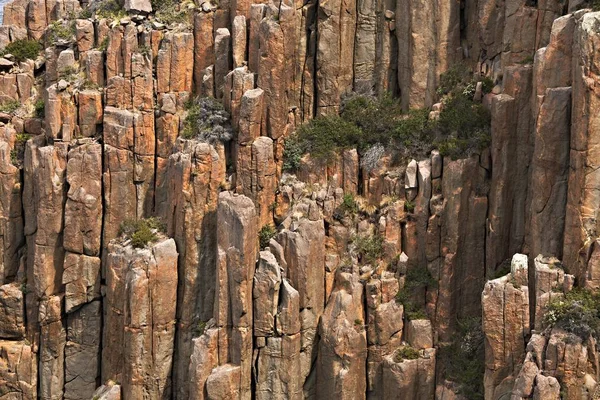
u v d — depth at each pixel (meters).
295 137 74.44
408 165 70.81
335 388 69.75
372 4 74.62
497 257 68.06
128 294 71.00
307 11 74.88
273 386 69.81
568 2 65.75
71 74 77.38
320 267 70.50
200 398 68.81
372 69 75.50
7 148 78.38
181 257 72.06
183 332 72.38
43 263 76.31
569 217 61.28
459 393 68.06
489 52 71.06
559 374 58.44
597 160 60.09
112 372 75.25
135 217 75.50
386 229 71.12
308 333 70.50
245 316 68.50
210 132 72.38
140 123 74.62
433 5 72.19
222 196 68.88
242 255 67.75
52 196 75.50
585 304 59.06
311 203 71.31
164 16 76.88
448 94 72.56
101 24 77.25
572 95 60.69
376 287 70.06
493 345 62.34
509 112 66.44
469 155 68.88
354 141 73.69
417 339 69.75
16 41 83.25
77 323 77.00
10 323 78.56
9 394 78.62
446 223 69.38
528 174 66.94
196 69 76.31
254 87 73.00
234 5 75.00
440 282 69.94
